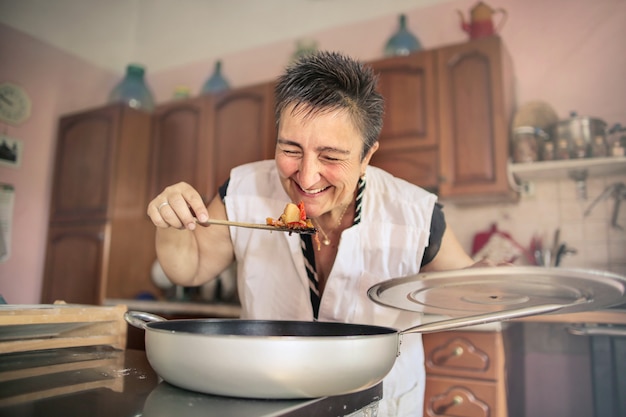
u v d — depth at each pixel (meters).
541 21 2.44
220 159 2.92
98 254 2.94
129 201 3.09
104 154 3.05
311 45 3.00
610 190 2.24
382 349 0.55
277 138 0.80
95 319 0.80
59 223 3.13
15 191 3.03
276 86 0.82
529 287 0.66
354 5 2.90
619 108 2.24
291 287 0.99
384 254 0.97
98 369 0.68
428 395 1.96
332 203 0.84
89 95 3.49
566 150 2.19
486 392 1.86
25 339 0.74
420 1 2.69
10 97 3.04
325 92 0.74
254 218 1.01
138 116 3.17
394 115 2.43
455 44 2.32
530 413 2.15
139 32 3.65
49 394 0.54
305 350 0.50
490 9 2.40
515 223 2.41
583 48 2.34
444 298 0.77
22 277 3.04
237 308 2.36
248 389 0.50
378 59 2.50
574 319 1.92
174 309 2.56
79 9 3.43
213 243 1.05
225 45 3.34
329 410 0.54
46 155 3.22
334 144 0.75
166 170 3.12
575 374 2.08
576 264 2.26
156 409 0.49
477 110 2.26
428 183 2.33
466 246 2.49
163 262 0.96
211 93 3.09
